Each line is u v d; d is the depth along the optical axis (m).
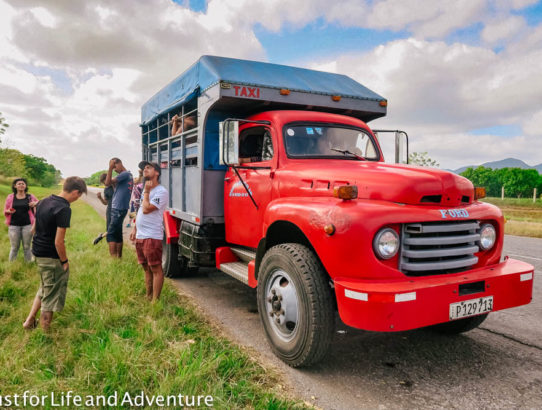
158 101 7.29
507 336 4.13
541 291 5.81
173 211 6.33
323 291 3.13
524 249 9.71
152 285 4.93
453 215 3.10
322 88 5.08
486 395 2.98
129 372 2.90
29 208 6.71
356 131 4.82
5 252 7.29
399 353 3.72
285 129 4.34
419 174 3.22
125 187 7.11
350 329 4.34
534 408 2.81
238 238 4.80
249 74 4.80
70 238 9.52
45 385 2.82
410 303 2.76
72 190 3.80
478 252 3.43
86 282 5.31
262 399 2.71
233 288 5.89
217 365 3.13
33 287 5.23
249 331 4.23
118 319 4.12
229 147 3.97
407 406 2.83
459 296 2.96
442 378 3.24
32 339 3.55
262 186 4.30
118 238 7.14
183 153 5.80
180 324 4.24
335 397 2.93
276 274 3.58
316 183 3.60
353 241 2.89
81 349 3.39
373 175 3.30
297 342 3.23
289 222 3.63
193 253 5.26
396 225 3.01
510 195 97.94
